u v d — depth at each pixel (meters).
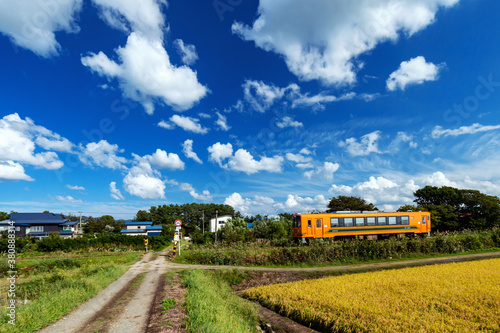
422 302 11.21
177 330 7.10
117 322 7.76
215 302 10.35
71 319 8.03
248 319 10.76
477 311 10.02
